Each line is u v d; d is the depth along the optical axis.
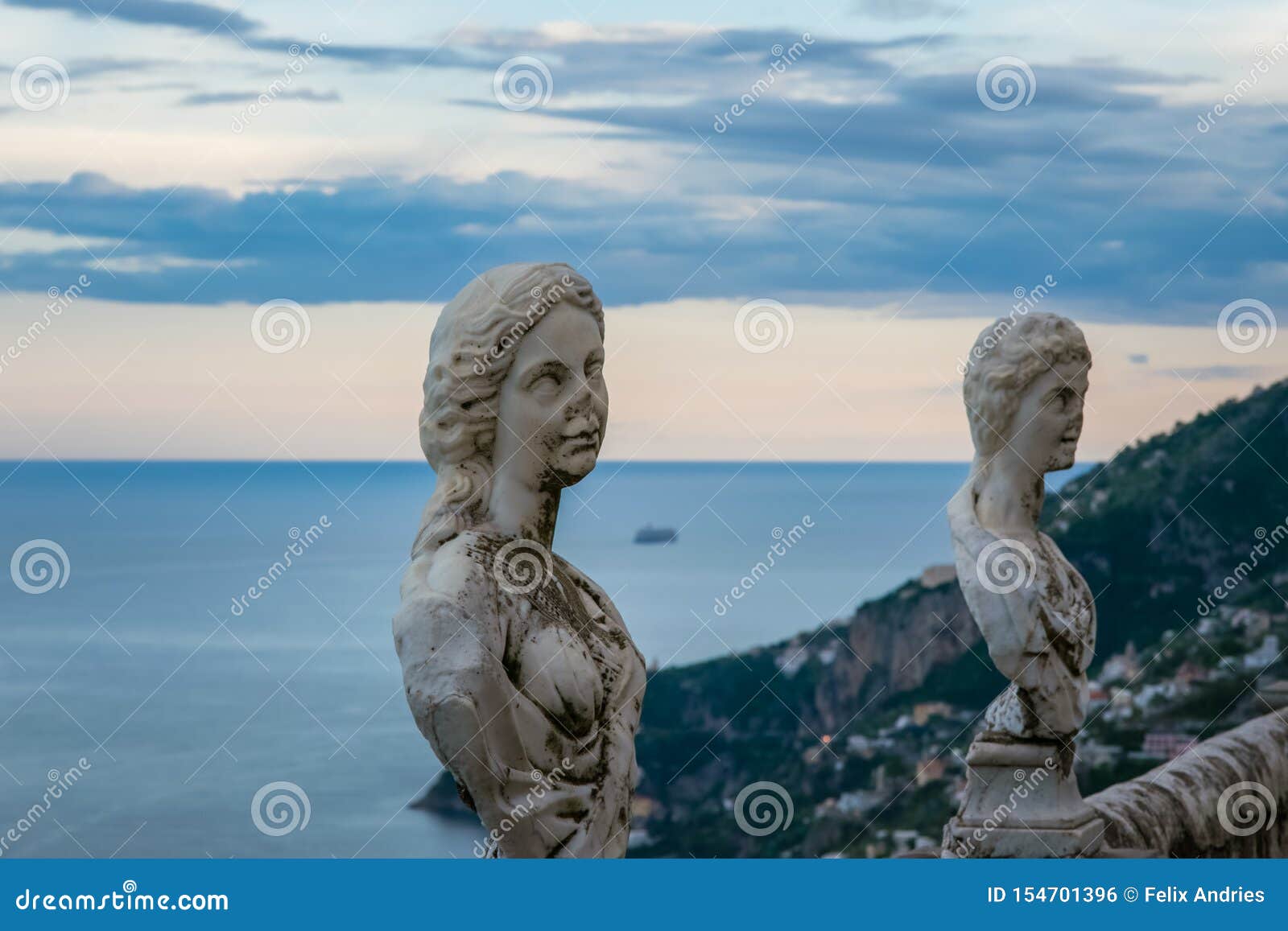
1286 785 12.27
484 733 6.15
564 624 6.72
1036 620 9.65
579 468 6.85
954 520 9.97
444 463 6.84
